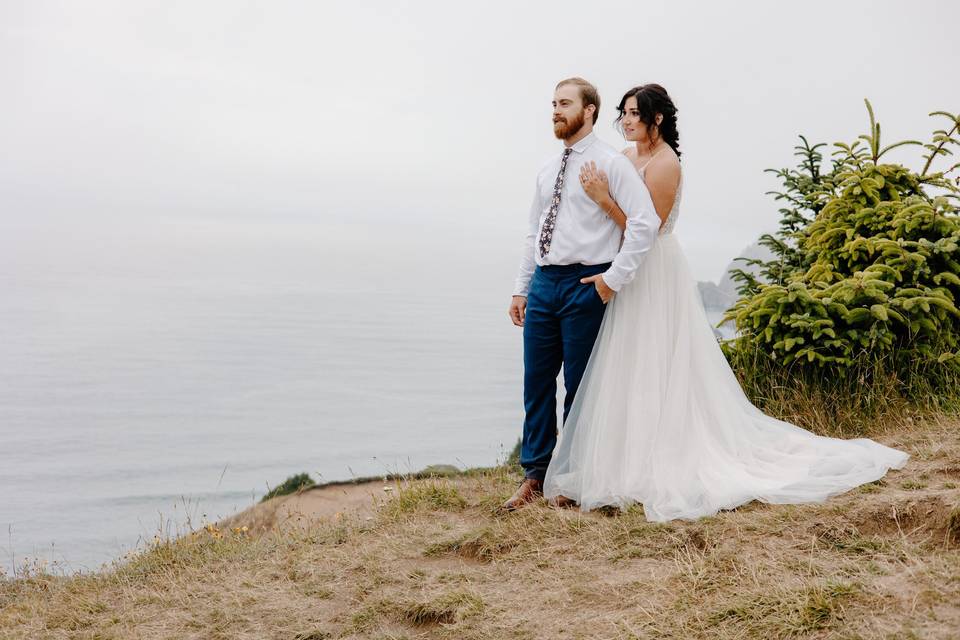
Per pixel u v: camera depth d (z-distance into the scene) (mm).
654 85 4336
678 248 4391
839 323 5504
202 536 5457
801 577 3100
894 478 3979
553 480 4402
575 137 4246
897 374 5480
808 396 5469
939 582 2824
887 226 5773
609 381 4262
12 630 4070
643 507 4059
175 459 135875
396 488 5508
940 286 5562
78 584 4793
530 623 3248
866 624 2680
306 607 3777
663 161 4285
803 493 3828
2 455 141375
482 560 4020
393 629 3479
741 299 5898
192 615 3867
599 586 3426
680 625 2971
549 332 4449
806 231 6223
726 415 4285
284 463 127438
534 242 4727
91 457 139250
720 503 3885
